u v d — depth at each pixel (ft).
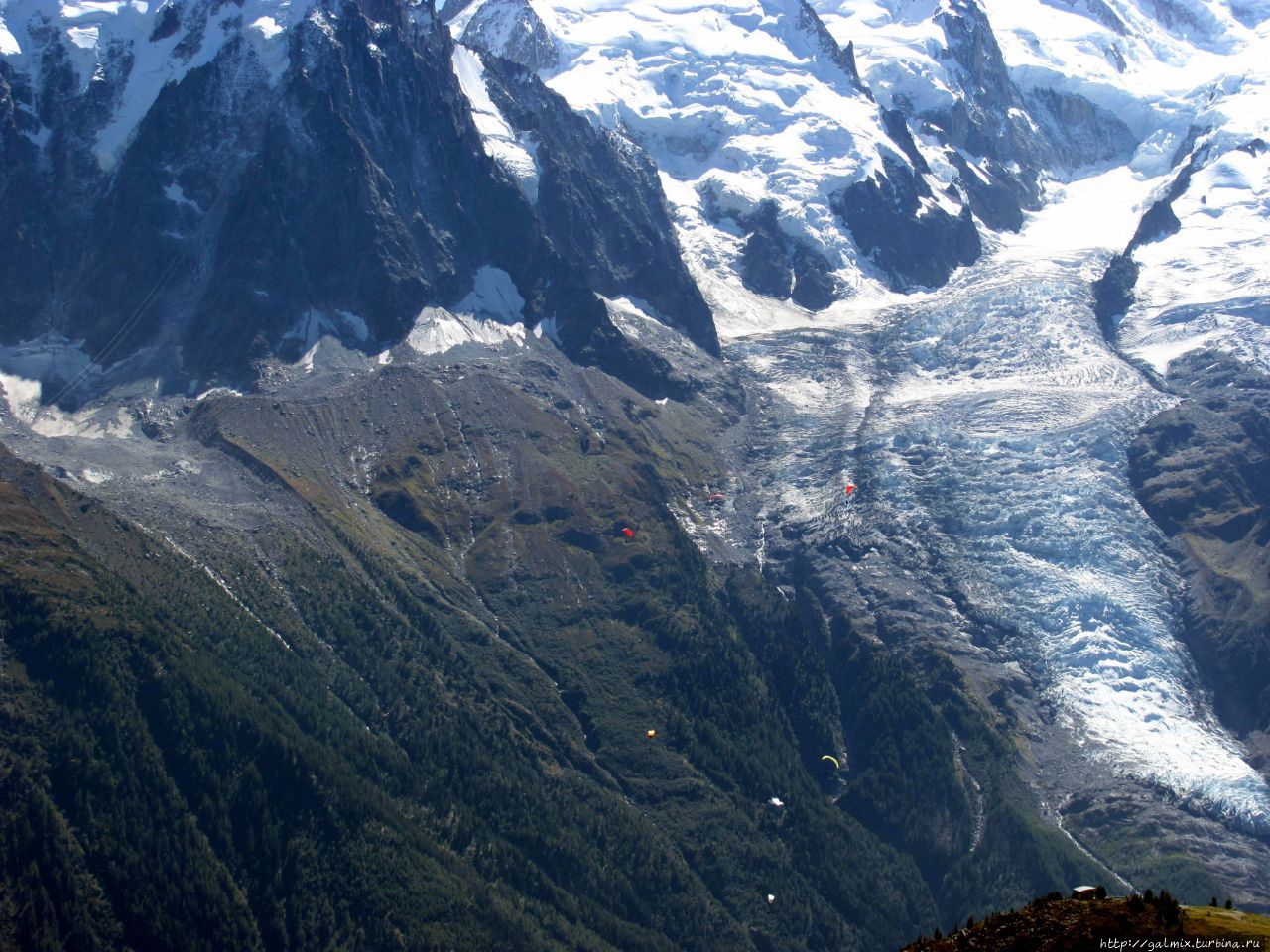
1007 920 517.14
